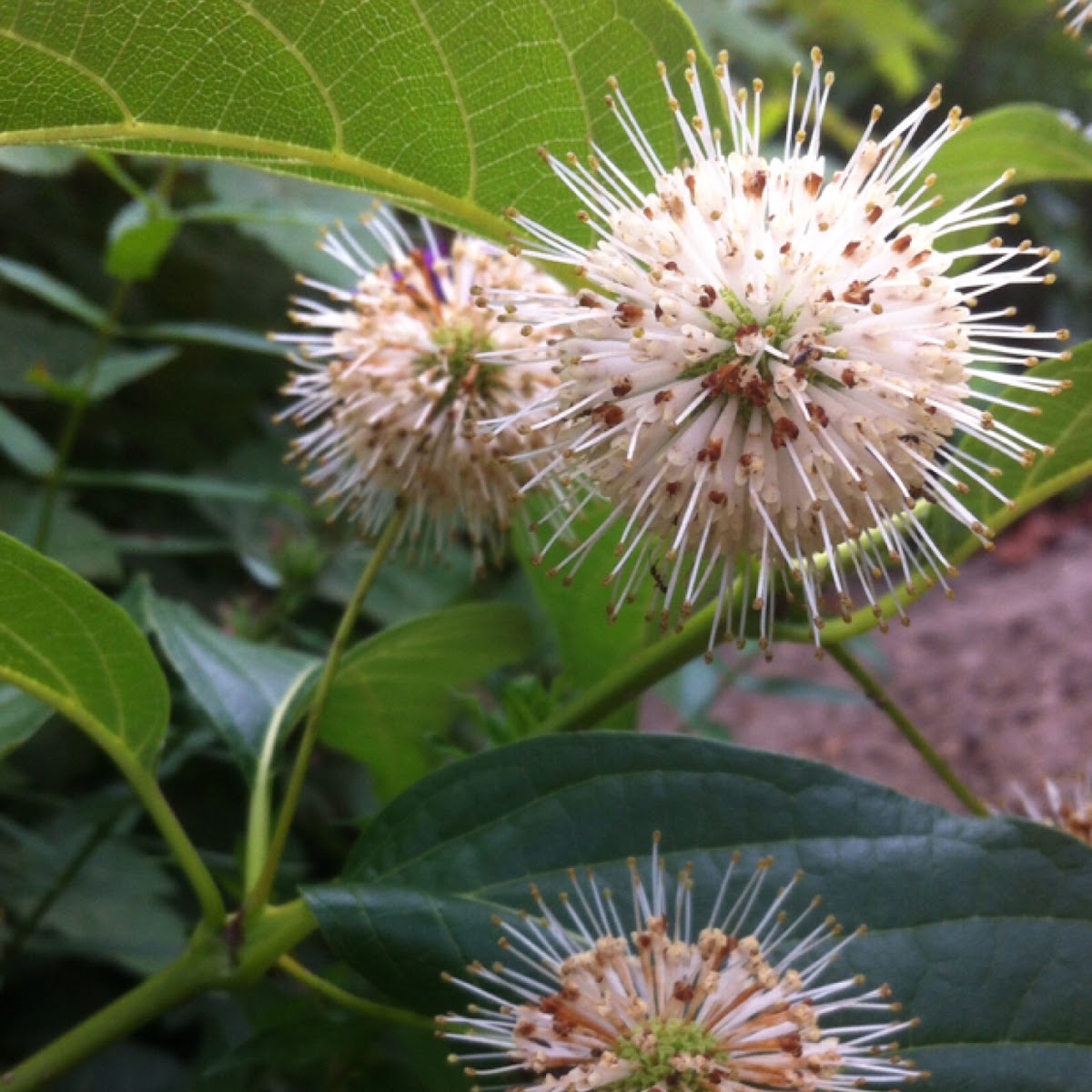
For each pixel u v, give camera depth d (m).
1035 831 0.10
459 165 0.11
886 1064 0.09
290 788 0.12
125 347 0.23
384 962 0.11
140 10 0.09
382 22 0.10
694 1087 0.09
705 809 0.11
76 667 0.11
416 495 0.13
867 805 0.11
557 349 0.10
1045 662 0.32
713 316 0.10
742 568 0.11
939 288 0.10
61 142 0.10
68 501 0.22
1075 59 0.45
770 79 0.32
